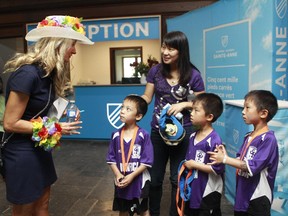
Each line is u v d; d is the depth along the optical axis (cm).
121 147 206
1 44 611
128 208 209
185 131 209
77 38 162
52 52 157
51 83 165
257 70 294
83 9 555
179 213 195
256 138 172
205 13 384
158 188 225
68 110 177
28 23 586
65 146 511
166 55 206
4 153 166
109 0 537
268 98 169
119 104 520
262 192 169
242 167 167
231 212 265
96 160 429
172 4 519
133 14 536
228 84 346
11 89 152
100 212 269
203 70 399
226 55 346
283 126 216
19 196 163
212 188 187
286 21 275
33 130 155
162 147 220
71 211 272
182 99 211
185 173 196
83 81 868
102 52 866
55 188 327
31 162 164
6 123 154
